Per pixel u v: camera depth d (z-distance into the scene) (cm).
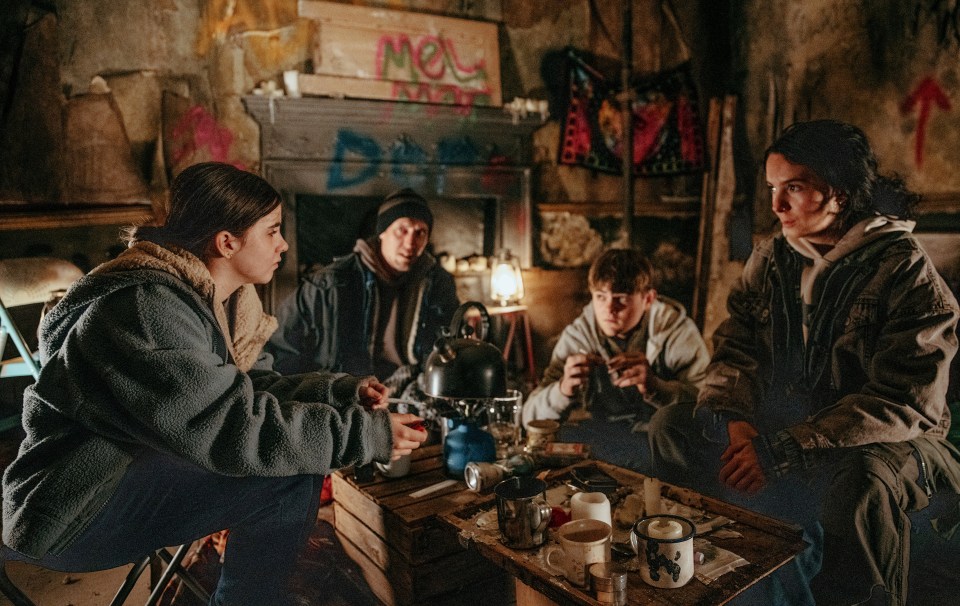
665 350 249
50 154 285
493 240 398
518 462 177
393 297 298
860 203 209
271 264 157
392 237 284
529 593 144
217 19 327
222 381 132
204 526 143
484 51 382
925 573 198
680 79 440
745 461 183
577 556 125
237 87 333
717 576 128
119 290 131
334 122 342
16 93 274
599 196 432
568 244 424
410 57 361
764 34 414
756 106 421
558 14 408
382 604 179
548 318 416
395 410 267
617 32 427
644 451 239
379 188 358
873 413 177
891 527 167
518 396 215
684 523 132
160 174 317
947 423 191
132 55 306
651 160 439
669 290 457
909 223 206
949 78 311
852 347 201
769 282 230
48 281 264
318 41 340
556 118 413
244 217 147
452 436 188
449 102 371
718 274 433
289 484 145
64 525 123
